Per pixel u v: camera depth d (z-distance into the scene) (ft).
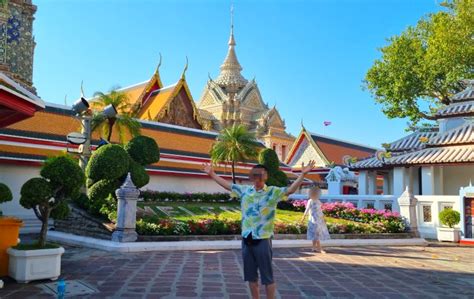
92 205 48.57
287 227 50.88
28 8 96.07
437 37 92.27
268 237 18.12
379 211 61.41
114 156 50.44
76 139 57.57
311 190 45.60
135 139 59.93
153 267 31.99
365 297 24.59
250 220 18.29
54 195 28.86
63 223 52.06
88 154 58.70
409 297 24.82
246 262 18.34
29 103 26.00
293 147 138.31
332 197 76.33
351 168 92.84
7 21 90.99
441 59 90.94
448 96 99.71
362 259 39.91
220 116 233.96
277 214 67.21
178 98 133.49
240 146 84.02
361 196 72.74
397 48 101.71
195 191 97.45
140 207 59.36
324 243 49.47
